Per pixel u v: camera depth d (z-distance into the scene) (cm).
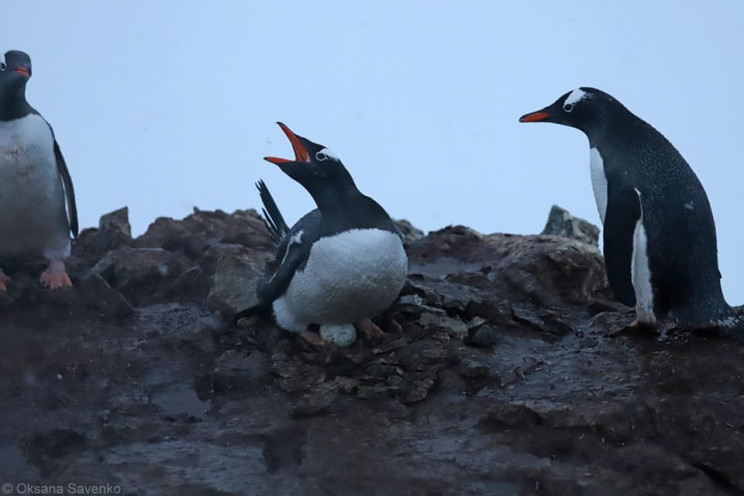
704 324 1161
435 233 1656
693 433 1002
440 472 947
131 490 909
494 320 1276
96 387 1105
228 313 1228
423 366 1126
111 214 1614
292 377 1106
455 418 1056
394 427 1034
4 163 1157
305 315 1116
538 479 938
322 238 1045
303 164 1046
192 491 909
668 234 1138
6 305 1259
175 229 1559
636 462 962
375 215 1055
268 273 1317
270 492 911
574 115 1236
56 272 1292
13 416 1032
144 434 1024
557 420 1017
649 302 1170
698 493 922
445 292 1299
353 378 1109
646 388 1070
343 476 937
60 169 1242
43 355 1157
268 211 1334
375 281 1051
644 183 1149
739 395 1051
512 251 1520
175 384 1131
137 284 1366
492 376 1128
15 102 1152
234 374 1119
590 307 1398
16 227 1222
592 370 1129
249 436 1010
